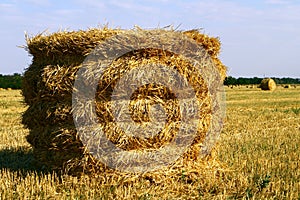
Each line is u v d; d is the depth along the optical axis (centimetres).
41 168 918
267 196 731
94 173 812
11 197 728
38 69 874
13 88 7506
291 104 3219
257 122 1930
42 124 870
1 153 1147
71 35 793
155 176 810
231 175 855
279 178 827
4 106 3059
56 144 831
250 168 912
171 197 738
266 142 1307
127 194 733
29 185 779
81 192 750
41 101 867
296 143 1295
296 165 960
